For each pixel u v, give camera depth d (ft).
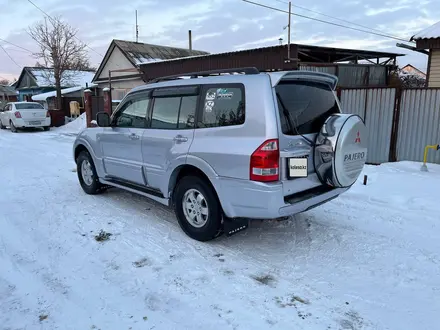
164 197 14.70
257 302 9.72
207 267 11.60
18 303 9.71
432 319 9.07
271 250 12.85
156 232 14.46
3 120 59.82
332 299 9.88
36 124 56.39
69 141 44.19
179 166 13.48
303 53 46.37
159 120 14.73
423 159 26.21
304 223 15.43
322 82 13.41
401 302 9.78
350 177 12.41
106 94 53.78
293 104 11.91
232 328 8.70
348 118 12.17
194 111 13.20
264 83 11.28
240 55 41.09
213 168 12.13
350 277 11.03
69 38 75.92
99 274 11.20
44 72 96.94
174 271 11.36
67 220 15.80
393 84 51.34
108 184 18.31
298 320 8.98
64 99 80.74
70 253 12.62
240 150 11.34
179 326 8.78
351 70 43.29
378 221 15.61
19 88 114.32
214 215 12.62
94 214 16.58
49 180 23.24
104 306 9.57
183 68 48.14
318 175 12.35
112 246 13.16
